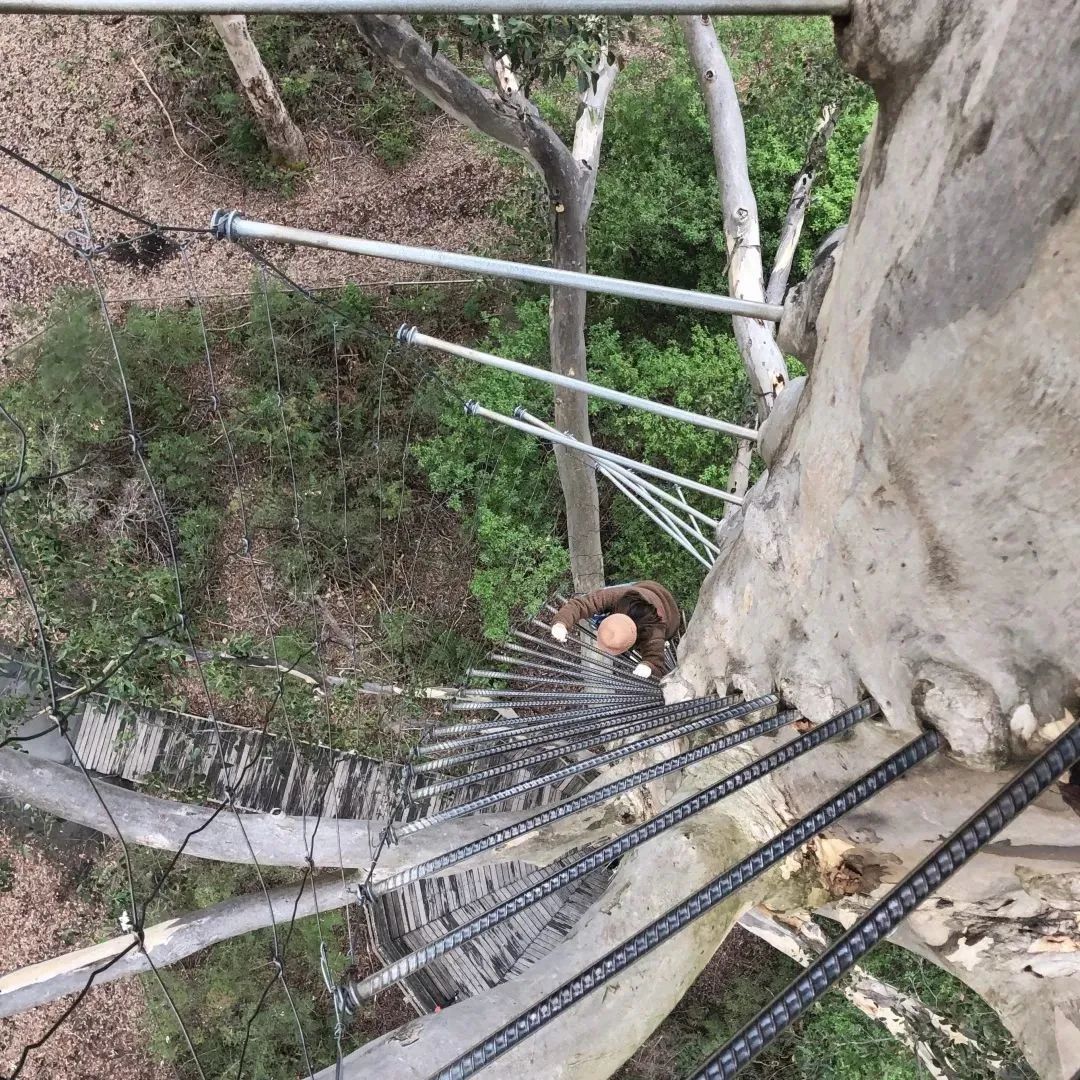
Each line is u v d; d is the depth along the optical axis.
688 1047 8.28
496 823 5.54
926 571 2.03
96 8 1.70
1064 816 2.22
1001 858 2.67
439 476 9.22
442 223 10.30
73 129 10.12
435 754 6.13
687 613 9.30
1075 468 1.63
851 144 9.51
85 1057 9.41
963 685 1.92
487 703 6.12
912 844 2.94
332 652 9.24
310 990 9.05
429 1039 3.04
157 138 10.16
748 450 8.34
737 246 7.64
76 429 8.83
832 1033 7.52
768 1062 7.74
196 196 10.18
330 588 9.49
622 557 9.65
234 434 9.30
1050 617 1.76
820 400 2.60
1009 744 1.86
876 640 2.25
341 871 7.77
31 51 10.19
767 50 9.72
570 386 5.31
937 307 1.81
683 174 9.66
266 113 9.47
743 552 3.55
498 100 6.57
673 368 8.95
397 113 10.53
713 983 8.58
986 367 1.71
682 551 9.37
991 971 3.13
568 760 7.14
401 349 9.48
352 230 10.27
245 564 9.34
